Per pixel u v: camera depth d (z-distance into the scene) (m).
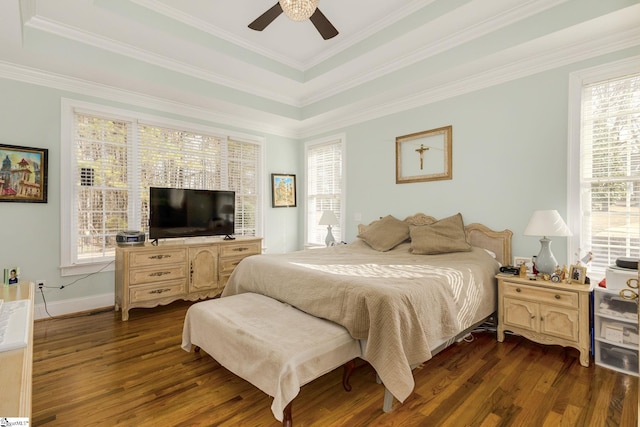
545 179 2.89
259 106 4.40
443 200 3.64
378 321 1.81
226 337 1.95
